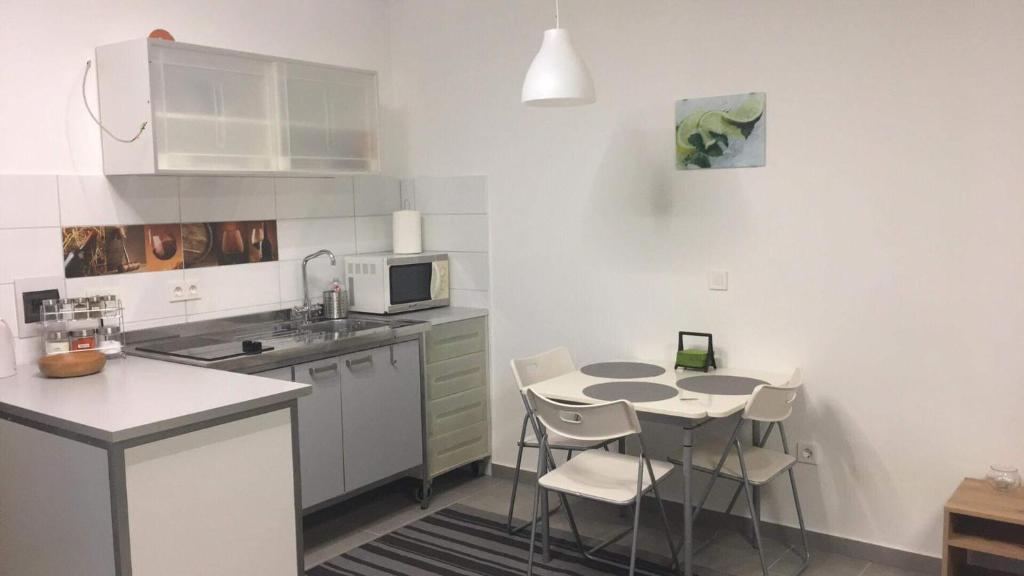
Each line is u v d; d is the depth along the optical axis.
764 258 3.52
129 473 2.29
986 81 2.99
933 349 3.18
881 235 3.25
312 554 3.55
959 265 3.10
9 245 3.09
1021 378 3.02
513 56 4.16
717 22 3.54
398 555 3.53
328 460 3.54
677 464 3.70
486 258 4.37
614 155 3.88
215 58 3.36
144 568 2.34
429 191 4.56
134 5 3.46
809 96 3.35
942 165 3.10
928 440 3.22
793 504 3.55
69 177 3.25
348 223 4.40
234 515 2.58
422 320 4.05
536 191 4.16
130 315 3.47
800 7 3.34
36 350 3.18
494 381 4.43
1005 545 2.80
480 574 3.35
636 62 3.78
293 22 4.11
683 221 3.72
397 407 3.86
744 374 3.48
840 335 3.37
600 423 2.90
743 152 3.52
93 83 3.33
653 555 3.49
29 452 2.55
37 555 2.60
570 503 4.07
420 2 4.48
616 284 3.95
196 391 2.69
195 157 3.30
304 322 4.05
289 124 3.66
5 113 3.09
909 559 3.29
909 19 3.12
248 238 3.90
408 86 4.58
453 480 4.45
